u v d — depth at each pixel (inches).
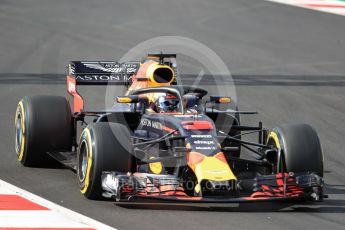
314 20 3496.6
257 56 2810.0
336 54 2913.4
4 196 1232.8
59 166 1469.0
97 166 1194.0
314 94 2277.3
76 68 1577.3
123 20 3316.9
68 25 3189.0
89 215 1138.7
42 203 1197.7
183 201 1120.2
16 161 1497.3
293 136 1251.8
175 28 3191.4
